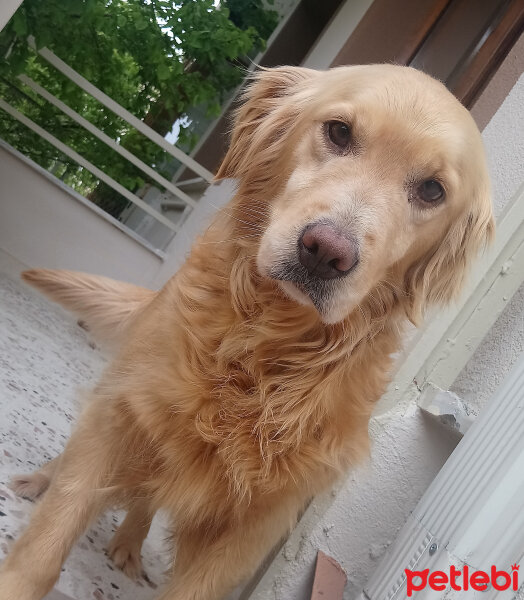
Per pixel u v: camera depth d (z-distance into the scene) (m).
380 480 0.55
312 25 1.76
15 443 0.61
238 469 0.45
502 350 0.56
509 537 0.40
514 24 1.04
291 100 0.51
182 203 1.60
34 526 0.44
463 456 0.44
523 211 0.56
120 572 0.57
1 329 0.89
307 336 0.47
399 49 1.30
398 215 0.44
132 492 0.51
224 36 1.48
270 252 0.42
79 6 1.28
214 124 1.60
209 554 0.48
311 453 0.46
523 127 0.56
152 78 1.50
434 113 0.44
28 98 1.44
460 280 0.52
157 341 0.47
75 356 0.97
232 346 0.46
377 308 0.49
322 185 0.43
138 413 0.46
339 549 0.55
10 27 1.28
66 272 0.73
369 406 0.50
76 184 1.54
